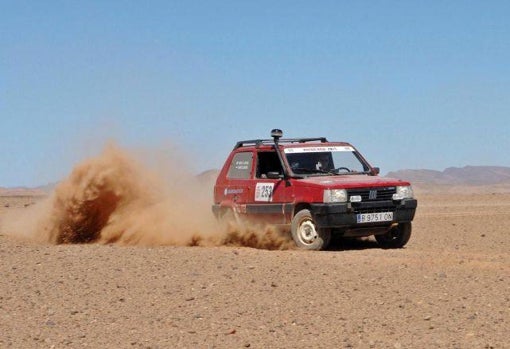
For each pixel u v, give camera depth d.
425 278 11.35
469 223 22.92
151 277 11.60
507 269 12.05
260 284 11.05
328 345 8.25
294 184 15.17
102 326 9.04
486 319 9.09
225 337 8.57
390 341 8.34
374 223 14.73
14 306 9.97
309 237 14.94
